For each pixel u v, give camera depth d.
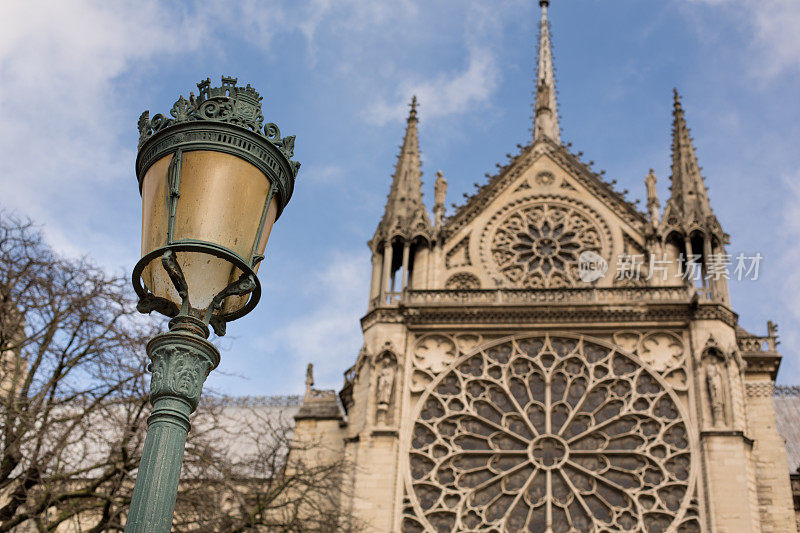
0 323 27.33
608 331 47.56
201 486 31.52
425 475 44.66
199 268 13.03
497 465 44.69
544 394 46.19
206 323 12.77
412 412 46.34
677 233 50.97
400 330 48.44
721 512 42.16
